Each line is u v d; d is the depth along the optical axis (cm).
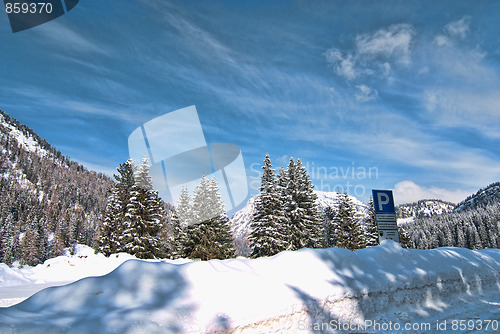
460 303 631
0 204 11675
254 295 376
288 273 457
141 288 342
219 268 425
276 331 352
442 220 15488
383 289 521
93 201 17812
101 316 277
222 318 319
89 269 1528
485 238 11981
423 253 729
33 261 8238
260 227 3209
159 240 2438
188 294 346
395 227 838
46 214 12306
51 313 275
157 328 275
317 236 3725
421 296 583
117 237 2595
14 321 239
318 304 413
